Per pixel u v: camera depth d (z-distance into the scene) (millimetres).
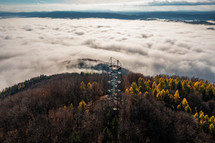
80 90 86250
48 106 69625
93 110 55625
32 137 43125
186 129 45188
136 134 42375
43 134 44062
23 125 52094
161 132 44906
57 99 77375
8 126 53062
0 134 47594
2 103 81188
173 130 44594
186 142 42219
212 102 69500
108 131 40781
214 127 46469
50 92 82875
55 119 51250
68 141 41812
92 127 45719
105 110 50812
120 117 48406
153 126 46562
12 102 79000
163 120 47094
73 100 75812
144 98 62062
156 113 49875
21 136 44781
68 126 47688
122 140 40375
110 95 52500
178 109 62188
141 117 50375
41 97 75812
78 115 52000
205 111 64250
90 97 77375
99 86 89750
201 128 47719
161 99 67000
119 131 42781
